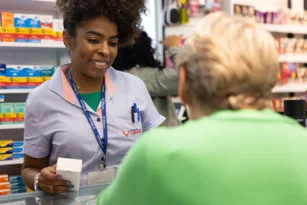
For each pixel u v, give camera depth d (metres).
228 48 0.88
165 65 4.67
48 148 1.94
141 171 0.85
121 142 1.95
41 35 3.49
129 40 2.11
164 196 0.81
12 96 3.73
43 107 1.91
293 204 0.79
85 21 1.81
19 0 3.45
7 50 3.74
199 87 0.91
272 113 0.91
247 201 0.78
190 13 4.98
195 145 0.83
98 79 1.98
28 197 1.55
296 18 5.48
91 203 1.46
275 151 0.82
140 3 2.04
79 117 1.91
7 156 3.37
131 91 2.08
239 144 0.82
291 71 5.39
